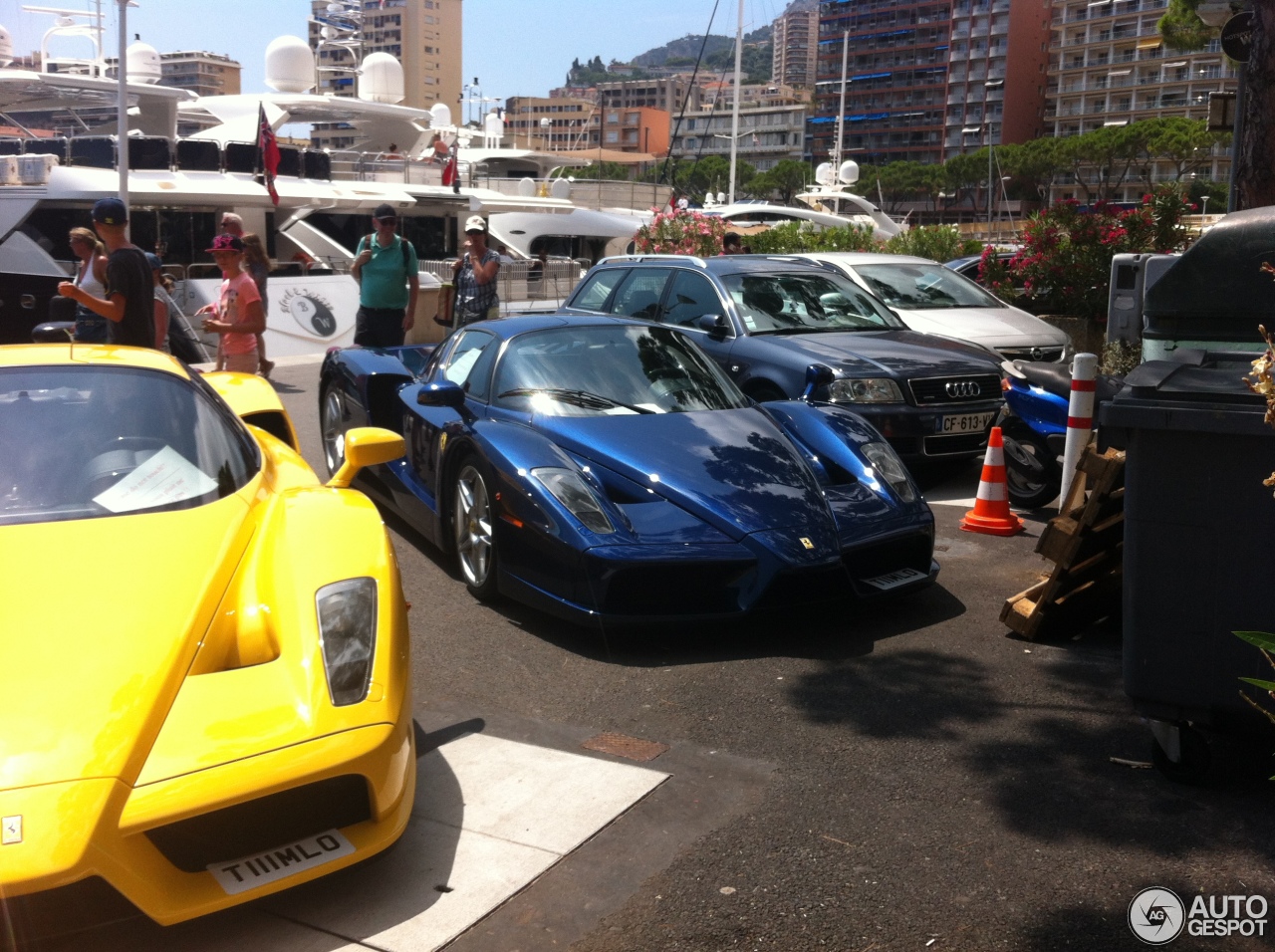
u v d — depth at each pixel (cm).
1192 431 295
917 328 885
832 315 809
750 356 737
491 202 2256
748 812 299
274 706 238
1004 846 283
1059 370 668
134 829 212
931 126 16325
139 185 1600
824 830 290
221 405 373
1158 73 14188
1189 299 355
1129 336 696
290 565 279
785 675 399
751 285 801
